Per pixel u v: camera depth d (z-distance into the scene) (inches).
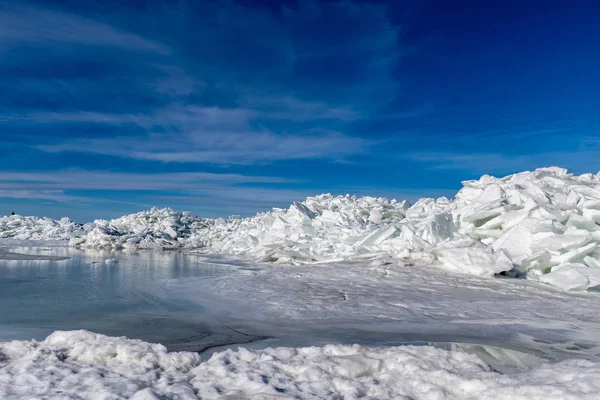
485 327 323.6
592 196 659.4
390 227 851.4
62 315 363.3
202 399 174.6
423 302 411.5
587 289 487.2
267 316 356.8
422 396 182.1
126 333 303.1
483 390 181.5
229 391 183.3
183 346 270.7
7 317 355.6
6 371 199.2
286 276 599.2
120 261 943.0
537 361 241.6
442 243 679.1
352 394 180.7
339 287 496.4
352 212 1162.0
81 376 193.0
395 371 209.0
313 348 238.7
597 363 217.3
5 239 1975.9
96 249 1428.4
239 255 1166.3
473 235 681.6
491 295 451.8
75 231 2042.3
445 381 192.5
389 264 663.1
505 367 228.4
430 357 224.7
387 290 474.6
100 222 2090.3
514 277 559.8
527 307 396.2
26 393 174.6
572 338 294.2
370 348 240.2
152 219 1940.2
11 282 572.7
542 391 174.2
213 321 340.2
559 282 489.7
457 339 289.9
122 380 190.4
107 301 429.4
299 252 887.1
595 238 561.3
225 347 269.0
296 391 182.7
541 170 853.8
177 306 402.3
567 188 703.1
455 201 876.6
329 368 208.2
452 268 593.9
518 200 689.0
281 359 224.8
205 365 212.4
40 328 316.5
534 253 559.8
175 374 203.9
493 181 864.9
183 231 1872.5
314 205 1314.0
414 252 671.8
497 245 623.2
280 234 1097.4
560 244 546.9
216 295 460.1
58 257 1038.4
